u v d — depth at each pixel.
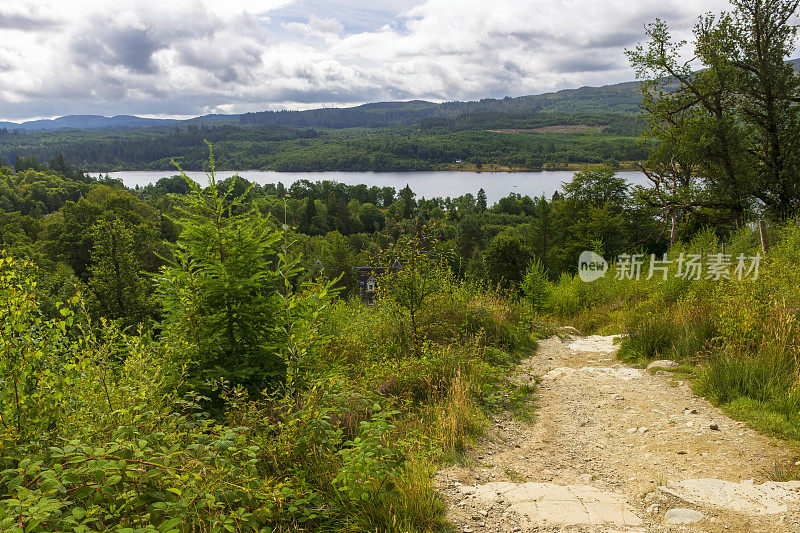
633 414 5.63
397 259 7.94
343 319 8.73
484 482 4.02
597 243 22.94
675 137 22.45
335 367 5.90
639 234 36.59
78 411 3.19
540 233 49.22
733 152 20.97
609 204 39.59
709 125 20.98
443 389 6.14
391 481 3.46
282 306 5.15
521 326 10.82
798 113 20.47
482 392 6.39
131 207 52.53
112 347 3.93
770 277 7.44
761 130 21.78
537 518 3.33
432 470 3.92
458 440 4.75
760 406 5.14
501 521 3.29
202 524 2.53
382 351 7.36
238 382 4.88
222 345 5.00
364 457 3.28
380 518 3.15
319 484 3.45
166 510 2.34
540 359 9.19
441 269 8.87
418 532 3.07
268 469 3.53
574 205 43.72
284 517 3.05
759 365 5.68
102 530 2.23
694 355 7.38
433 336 8.10
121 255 26.95
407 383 6.14
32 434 2.84
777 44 20.27
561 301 17.11
